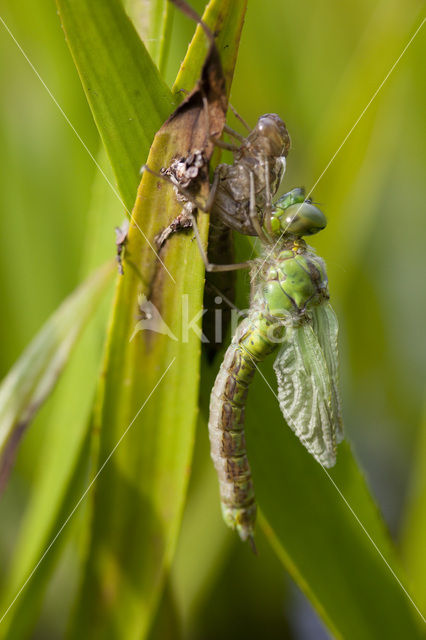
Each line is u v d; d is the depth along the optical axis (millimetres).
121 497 290
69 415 305
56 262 332
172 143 275
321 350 295
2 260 331
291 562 293
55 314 290
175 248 278
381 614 295
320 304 297
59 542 299
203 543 323
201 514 324
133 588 293
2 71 327
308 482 292
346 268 332
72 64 323
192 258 278
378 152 325
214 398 293
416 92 341
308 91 345
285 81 344
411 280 365
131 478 289
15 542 338
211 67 272
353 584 293
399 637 295
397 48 316
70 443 302
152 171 275
